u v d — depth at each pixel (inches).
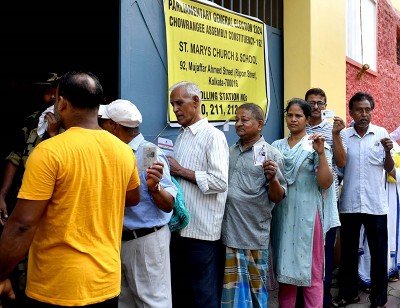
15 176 130.6
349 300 179.8
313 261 144.5
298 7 210.8
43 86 148.6
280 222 145.7
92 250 78.3
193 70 157.1
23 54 203.6
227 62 173.6
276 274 145.6
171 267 128.3
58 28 195.2
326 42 225.6
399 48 421.7
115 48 175.5
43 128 117.2
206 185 118.2
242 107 134.6
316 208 143.3
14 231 73.1
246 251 132.3
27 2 201.2
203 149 121.5
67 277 76.0
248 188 131.6
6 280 82.4
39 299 76.9
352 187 175.3
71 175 75.6
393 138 224.5
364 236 194.1
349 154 176.2
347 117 288.5
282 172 136.5
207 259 124.3
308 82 209.0
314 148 137.2
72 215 76.2
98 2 181.0
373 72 332.2
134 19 135.0
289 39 213.6
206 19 162.9
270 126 205.0
